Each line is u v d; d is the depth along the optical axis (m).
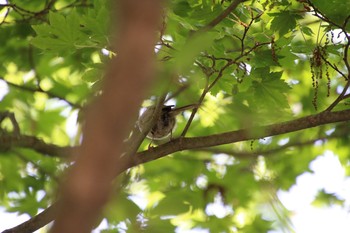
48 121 17.14
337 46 10.32
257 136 9.41
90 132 1.59
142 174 16.22
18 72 16.84
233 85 11.14
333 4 10.03
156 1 1.62
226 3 10.72
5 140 12.48
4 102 17.06
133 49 1.60
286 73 15.70
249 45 10.59
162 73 8.04
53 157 13.64
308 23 11.61
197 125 16.83
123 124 1.59
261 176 16.25
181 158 17.33
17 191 15.27
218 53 10.16
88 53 11.74
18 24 14.98
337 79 15.01
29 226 9.51
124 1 1.61
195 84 11.88
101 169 1.58
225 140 9.84
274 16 10.21
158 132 11.91
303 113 15.34
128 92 1.60
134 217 9.91
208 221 15.65
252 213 15.89
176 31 10.69
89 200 1.57
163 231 9.14
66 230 1.56
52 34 9.61
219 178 16.81
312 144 17.16
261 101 10.46
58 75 16.95
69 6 13.50
